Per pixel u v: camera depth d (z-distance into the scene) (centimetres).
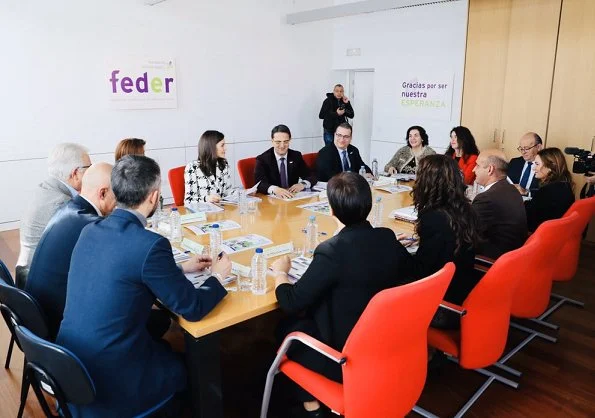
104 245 145
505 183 258
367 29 696
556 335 285
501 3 511
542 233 202
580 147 468
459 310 179
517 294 216
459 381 238
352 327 158
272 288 181
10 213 505
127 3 545
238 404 217
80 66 524
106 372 143
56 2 497
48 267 180
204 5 607
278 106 715
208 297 158
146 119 586
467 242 198
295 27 705
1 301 175
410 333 146
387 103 686
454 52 582
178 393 166
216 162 348
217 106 647
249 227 262
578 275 379
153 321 215
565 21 461
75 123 532
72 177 229
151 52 574
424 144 451
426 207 201
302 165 408
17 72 486
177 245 231
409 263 194
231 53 645
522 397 226
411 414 212
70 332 146
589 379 240
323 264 156
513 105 517
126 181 149
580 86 459
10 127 491
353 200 157
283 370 171
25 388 190
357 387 146
